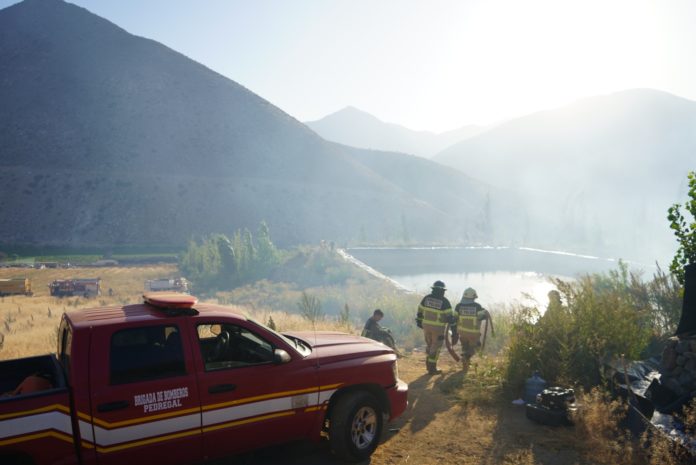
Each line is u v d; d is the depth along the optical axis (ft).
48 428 13.02
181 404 14.78
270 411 16.39
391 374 19.34
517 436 19.89
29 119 476.13
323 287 147.74
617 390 21.45
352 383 18.15
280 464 17.66
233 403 15.67
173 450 14.76
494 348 36.27
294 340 20.04
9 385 15.88
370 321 34.99
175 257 263.49
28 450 12.82
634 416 19.54
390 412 19.21
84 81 544.62
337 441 17.54
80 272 201.98
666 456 16.43
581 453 18.26
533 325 26.32
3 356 39.81
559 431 20.24
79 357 13.79
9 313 93.04
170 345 15.16
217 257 178.60
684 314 21.98
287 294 135.23
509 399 24.03
